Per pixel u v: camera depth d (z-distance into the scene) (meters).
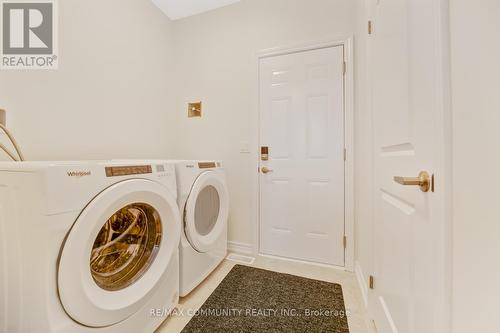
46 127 1.29
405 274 0.76
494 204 0.40
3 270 0.75
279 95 1.91
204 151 2.19
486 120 0.41
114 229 1.00
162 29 2.15
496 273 0.40
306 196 1.85
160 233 1.10
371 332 1.09
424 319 0.62
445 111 0.50
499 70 0.39
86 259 0.74
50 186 0.66
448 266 0.49
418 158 0.65
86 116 1.49
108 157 1.64
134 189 0.89
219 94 2.12
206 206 1.62
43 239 0.66
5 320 0.75
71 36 1.40
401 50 0.79
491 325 0.40
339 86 1.73
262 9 1.93
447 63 0.50
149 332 1.02
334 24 1.72
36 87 1.25
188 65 2.24
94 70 1.54
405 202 0.77
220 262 1.76
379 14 1.04
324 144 1.79
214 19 2.12
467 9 0.44
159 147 2.12
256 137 1.98
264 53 1.93
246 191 2.04
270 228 1.96
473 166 0.43
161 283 1.09
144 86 1.95
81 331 0.74
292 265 1.80
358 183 1.64
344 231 1.74
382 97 1.00
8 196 0.72
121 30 1.73
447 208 0.49
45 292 0.67
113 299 0.84
